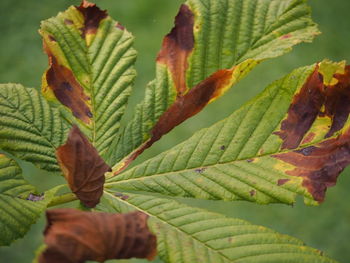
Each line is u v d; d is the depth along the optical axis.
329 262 0.59
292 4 0.66
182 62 0.65
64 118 0.64
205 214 0.61
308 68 0.63
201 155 0.63
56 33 0.65
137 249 0.55
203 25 0.65
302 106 0.63
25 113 0.64
